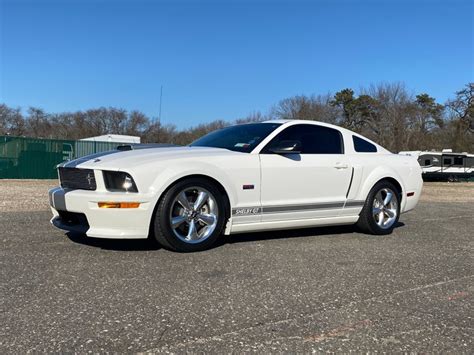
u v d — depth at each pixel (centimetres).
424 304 346
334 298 353
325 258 478
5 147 2278
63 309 315
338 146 609
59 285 365
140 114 6994
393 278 412
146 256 458
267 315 314
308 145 582
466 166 3594
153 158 470
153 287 365
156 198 450
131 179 446
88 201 444
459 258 501
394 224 648
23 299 333
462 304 348
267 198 529
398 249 537
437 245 571
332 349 267
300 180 553
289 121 582
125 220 443
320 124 605
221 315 312
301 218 560
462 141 5488
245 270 420
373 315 320
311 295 358
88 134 7031
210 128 4759
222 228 500
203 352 258
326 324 302
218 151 516
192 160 480
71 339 270
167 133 6644
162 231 459
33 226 616
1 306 319
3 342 264
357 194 606
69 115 7281
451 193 1867
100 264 426
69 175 494
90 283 371
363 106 5616
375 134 5478
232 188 502
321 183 572
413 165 683
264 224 533
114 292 351
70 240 523
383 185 633
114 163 457
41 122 7250
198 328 290
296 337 281
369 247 542
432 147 5256
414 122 5284
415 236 634
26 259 439
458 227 738
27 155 2323
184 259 452
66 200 461
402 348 271
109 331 281
